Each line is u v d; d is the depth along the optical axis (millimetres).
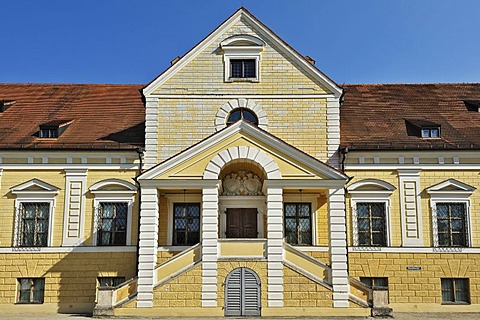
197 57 25938
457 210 24938
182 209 25062
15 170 25203
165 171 22672
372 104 29266
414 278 24109
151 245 22109
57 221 24797
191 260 21938
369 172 25000
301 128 25219
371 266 24203
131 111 28516
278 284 21531
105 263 24312
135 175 25016
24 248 24484
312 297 21438
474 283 24062
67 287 24141
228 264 21703
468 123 27203
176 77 25719
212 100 25500
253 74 25844
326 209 24828
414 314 23031
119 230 24844
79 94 30594
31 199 25000
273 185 22391
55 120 27453
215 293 21500
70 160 25234
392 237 24484
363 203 24938
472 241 24438
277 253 21766
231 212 24828
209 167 22656
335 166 24891
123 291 21953
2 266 24359
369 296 21656
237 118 25422
